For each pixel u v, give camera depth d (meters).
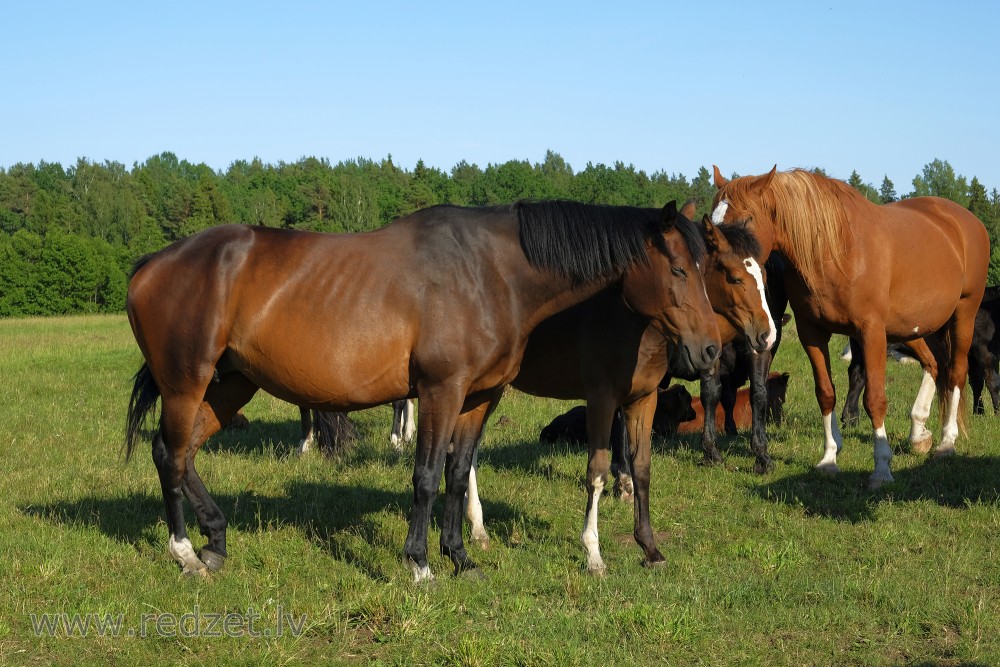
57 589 4.56
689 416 9.22
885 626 4.23
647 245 4.57
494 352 4.63
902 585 4.64
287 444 9.13
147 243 60.53
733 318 5.54
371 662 3.83
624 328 5.08
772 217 6.65
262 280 4.66
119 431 9.62
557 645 3.92
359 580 4.74
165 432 4.96
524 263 4.68
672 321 4.57
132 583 4.73
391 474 7.52
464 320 4.54
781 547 5.43
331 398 4.65
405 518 6.16
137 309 4.89
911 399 11.45
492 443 9.09
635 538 5.30
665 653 3.95
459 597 4.54
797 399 11.63
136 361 16.64
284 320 4.60
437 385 4.57
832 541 5.56
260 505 6.43
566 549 5.53
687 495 6.82
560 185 108.06
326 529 5.75
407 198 82.31
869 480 6.98
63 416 10.55
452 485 5.06
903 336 7.38
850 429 9.43
